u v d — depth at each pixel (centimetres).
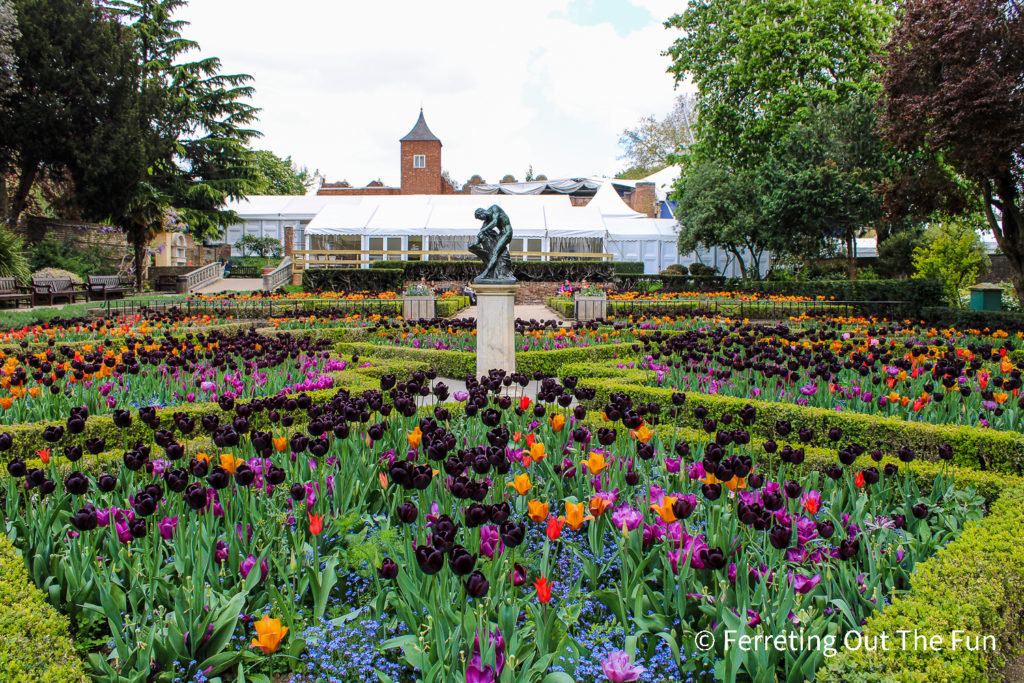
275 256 3991
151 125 2922
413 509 287
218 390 640
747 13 2462
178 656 257
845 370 727
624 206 3847
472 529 304
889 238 2844
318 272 2575
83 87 2377
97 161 2394
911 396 629
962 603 269
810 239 2370
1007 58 1372
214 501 336
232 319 1464
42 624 259
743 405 598
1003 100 1334
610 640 283
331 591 319
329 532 337
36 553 307
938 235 2417
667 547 296
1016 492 409
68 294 1995
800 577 278
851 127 2262
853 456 358
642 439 400
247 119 3669
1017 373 588
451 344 1109
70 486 309
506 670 233
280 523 335
